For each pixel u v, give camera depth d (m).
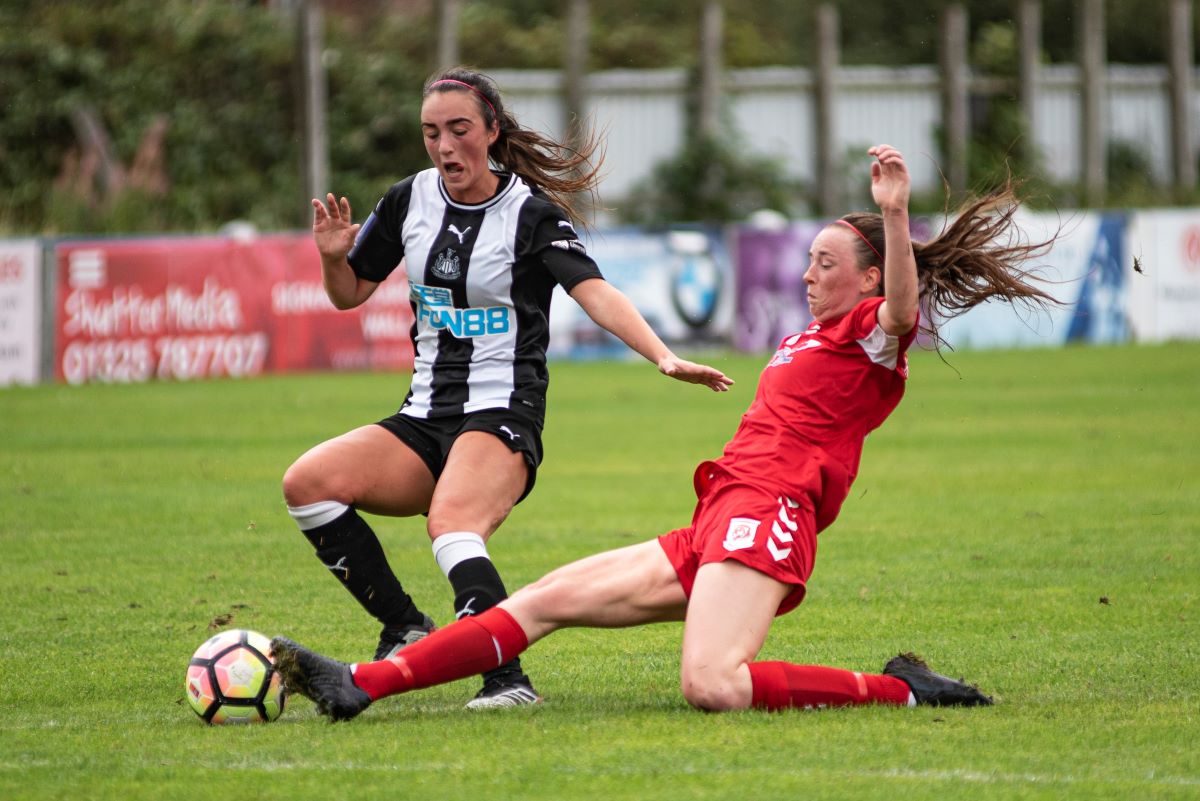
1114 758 15.97
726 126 112.94
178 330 71.69
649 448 49.97
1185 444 48.75
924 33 149.88
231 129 110.00
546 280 20.66
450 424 20.33
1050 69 122.50
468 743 16.58
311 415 57.00
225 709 17.81
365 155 113.44
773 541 17.95
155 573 29.27
